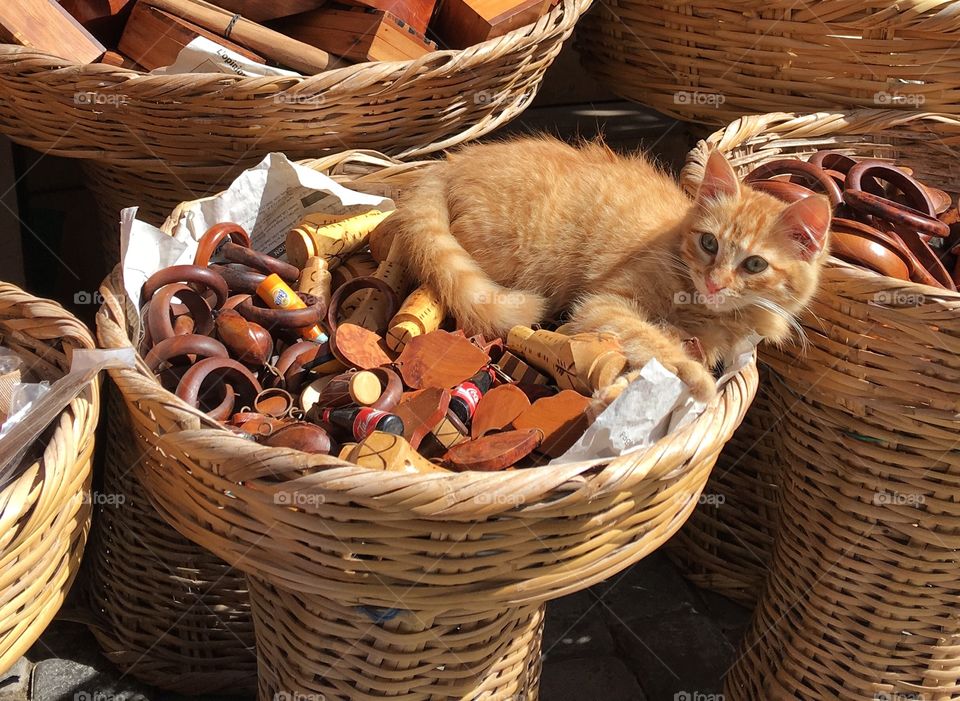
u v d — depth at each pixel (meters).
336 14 0.88
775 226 0.70
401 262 0.76
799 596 0.77
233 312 0.69
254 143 0.80
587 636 0.86
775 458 0.82
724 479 0.88
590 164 0.80
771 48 0.87
